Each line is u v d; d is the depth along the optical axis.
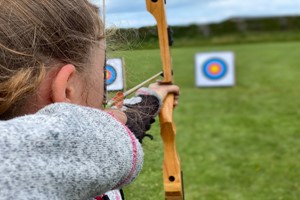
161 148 1.01
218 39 15.20
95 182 0.43
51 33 0.46
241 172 2.89
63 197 0.41
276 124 4.09
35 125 0.41
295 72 7.33
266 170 2.91
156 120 1.00
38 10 0.45
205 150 3.40
